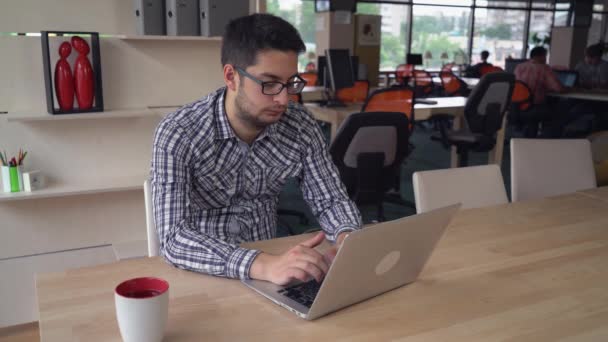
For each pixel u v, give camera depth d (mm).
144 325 956
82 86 2725
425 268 1400
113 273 1323
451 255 1493
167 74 3135
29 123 2844
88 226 3084
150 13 2945
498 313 1165
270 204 1739
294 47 1343
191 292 1227
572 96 6723
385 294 1242
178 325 1075
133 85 3057
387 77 11125
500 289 1284
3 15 2688
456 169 2082
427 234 1192
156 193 1465
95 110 2811
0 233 2898
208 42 3205
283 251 1486
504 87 4512
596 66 7816
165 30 3025
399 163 3389
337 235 1551
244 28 1358
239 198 1670
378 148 3248
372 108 4141
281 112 1408
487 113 4562
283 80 1350
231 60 1388
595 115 6805
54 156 2936
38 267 2908
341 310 1158
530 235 1674
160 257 1436
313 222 4039
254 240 1701
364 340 1036
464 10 13602
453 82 8312
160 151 1474
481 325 1110
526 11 14195
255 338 1034
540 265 1437
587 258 1493
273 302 1182
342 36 10352
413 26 13203
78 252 3035
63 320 1084
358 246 1023
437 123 8078
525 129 7379
